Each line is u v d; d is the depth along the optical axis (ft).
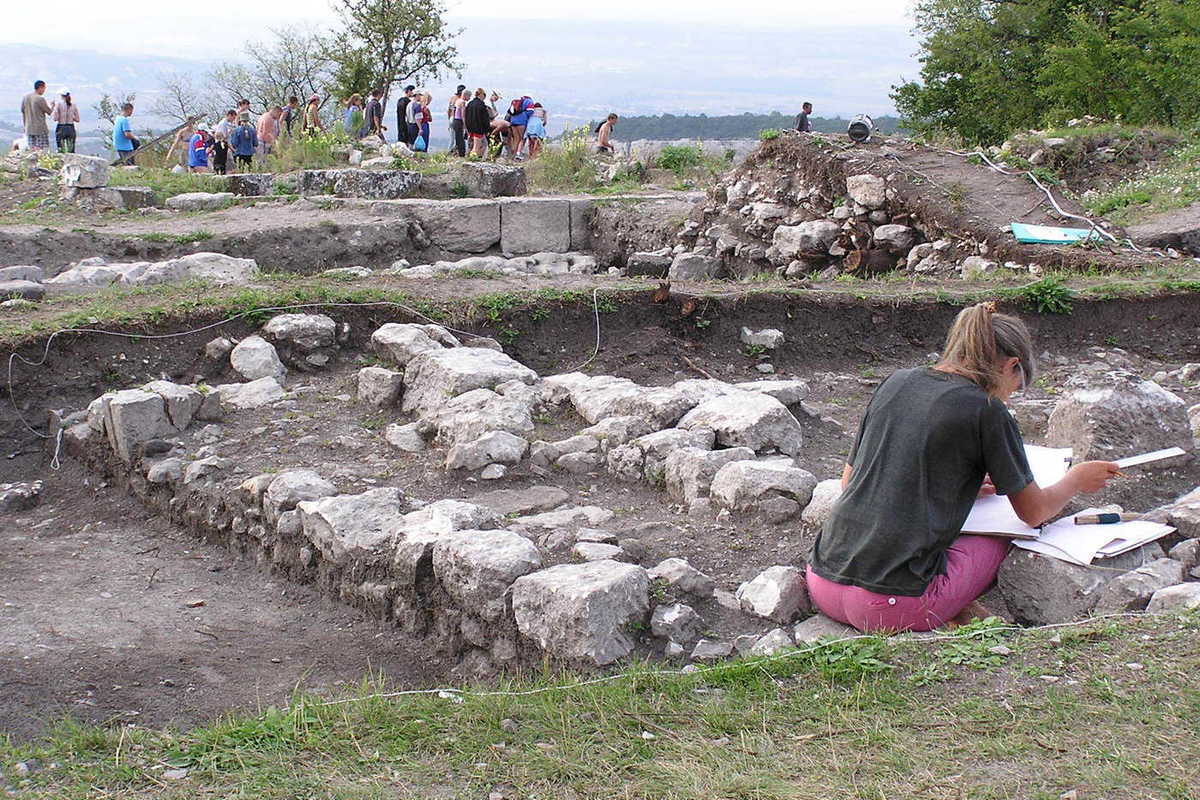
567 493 19.48
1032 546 14.25
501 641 14.78
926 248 44.21
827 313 30.83
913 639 12.85
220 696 14.20
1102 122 72.18
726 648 13.97
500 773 10.75
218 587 18.33
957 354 13.79
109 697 13.96
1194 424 20.90
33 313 27.32
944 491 13.34
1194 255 41.81
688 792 10.21
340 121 83.76
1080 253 38.99
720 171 79.46
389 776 10.75
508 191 64.75
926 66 117.19
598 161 80.33
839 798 9.94
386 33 122.11
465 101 78.95
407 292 29.84
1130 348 31.04
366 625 16.65
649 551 16.46
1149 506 17.17
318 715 12.03
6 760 11.30
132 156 74.38
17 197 57.06
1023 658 12.18
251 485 19.36
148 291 29.78
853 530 13.71
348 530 17.24
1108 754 10.25
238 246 48.44
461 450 19.94
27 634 15.81
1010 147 62.75
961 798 9.78
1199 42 81.97
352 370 26.96
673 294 30.01
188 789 10.61
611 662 13.62
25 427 24.26
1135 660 11.87
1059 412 19.20
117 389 25.45
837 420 24.66
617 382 23.62
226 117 71.51
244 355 25.86
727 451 19.12
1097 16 102.01
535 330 29.12
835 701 11.71
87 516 21.62
